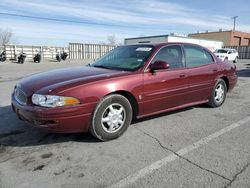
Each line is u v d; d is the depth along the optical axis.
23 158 3.31
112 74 3.96
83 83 3.59
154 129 4.36
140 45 4.87
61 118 3.39
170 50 4.73
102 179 2.85
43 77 4.03
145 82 4.15
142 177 2.89
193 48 5.25
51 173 2.96
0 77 11.95
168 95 4.53
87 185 2.74
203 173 2.97
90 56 34.28
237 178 2.87
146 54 4.45
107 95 3.75
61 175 2.92
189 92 4.95
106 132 3.80
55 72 4.33
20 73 13.99
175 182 2.79
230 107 5.89
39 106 3.40
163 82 4.41
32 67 18.86
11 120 4.76
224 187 2.70
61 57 28.98
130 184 2.76
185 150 3.58
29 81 3.96
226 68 5.88
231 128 4.48
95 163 3.20
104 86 3.70
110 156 3.38
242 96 7.25
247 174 2.96
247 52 43.53
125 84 3.91
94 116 3.65
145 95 4.18
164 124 4.62
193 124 4.65
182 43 5.06
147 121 4.75
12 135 4.05
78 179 2.85
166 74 4.46
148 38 30.55
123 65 4.43
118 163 3.20
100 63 4.84
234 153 3.49
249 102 6.45
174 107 4.77
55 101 3.37
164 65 4.16
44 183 2.77
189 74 4.88
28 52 28.20
